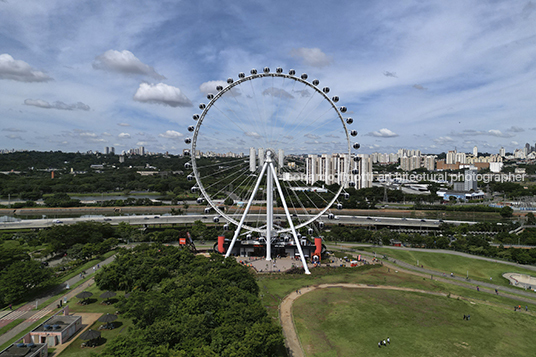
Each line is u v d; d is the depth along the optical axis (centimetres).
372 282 12444
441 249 17562
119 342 6391
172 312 8019
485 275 13662
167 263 12094
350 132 14738
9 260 12094
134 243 18238
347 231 19988
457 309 10131
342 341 8231
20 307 9669
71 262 13812
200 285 9431
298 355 7638
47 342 7662
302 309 9988
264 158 16088
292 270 13612
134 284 10650
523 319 9588
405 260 15500
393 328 8881
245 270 11425
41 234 18100
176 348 6725
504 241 19025
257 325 7244
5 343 7712
